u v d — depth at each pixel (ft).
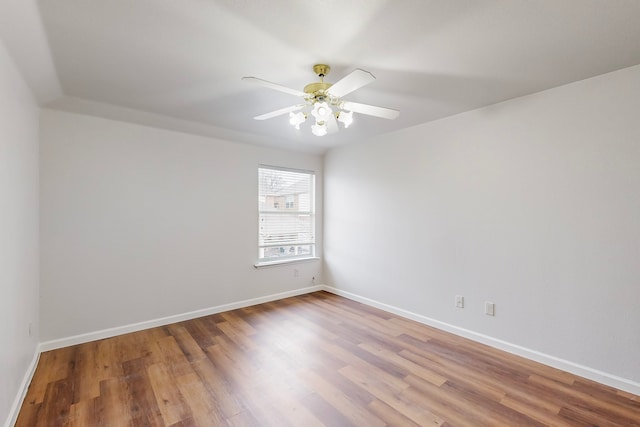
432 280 10.62
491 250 9.05
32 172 7.79
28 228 7.36
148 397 6.52
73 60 6.43
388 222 12.18
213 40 5.70
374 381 7.16
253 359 8.21
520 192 8.44
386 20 5.06
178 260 11.10
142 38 5.64
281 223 14.23
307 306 12.86
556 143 7.77
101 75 7.13
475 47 5.90
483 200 9.23
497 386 6.96
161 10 4.83
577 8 4.73
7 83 5.70
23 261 6.85
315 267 15.33
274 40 5.69
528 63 6.54
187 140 11.35
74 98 8.41
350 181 13.94
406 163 11.47
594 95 7.17
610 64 6.58
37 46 5.78
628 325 6.75
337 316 11.62
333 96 6.45
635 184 6.68
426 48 5.94
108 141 9.70
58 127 8.86
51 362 7.97
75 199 9.12
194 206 11.50
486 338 9.14
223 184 12.26
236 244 12.62
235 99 8.64
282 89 6.27
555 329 7.81
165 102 8.83
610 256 7.00
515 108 8.52
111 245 9.74
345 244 14.21
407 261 11.45
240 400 6.43
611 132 6.97
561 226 7.72
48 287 8.66
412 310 11.27
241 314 11.87
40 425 5.67
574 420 5.83
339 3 4.65
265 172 13.71
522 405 6.28
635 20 5.03
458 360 8.17
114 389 6.79
